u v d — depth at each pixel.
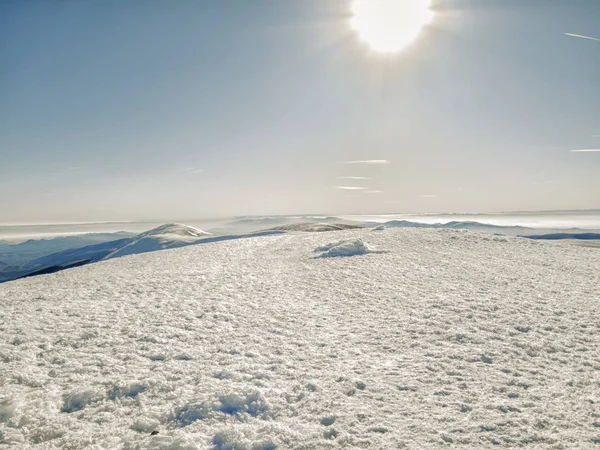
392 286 15.95
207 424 5.34
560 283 16.08
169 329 10.15
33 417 5.58
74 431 5.25
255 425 5.30
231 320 11.20
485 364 7.59
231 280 18.17
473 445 4.72
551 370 7.32
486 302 12.77
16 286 19.80
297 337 9.59
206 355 8.20
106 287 16.81
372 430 5.10
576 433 5.01
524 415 5.50
